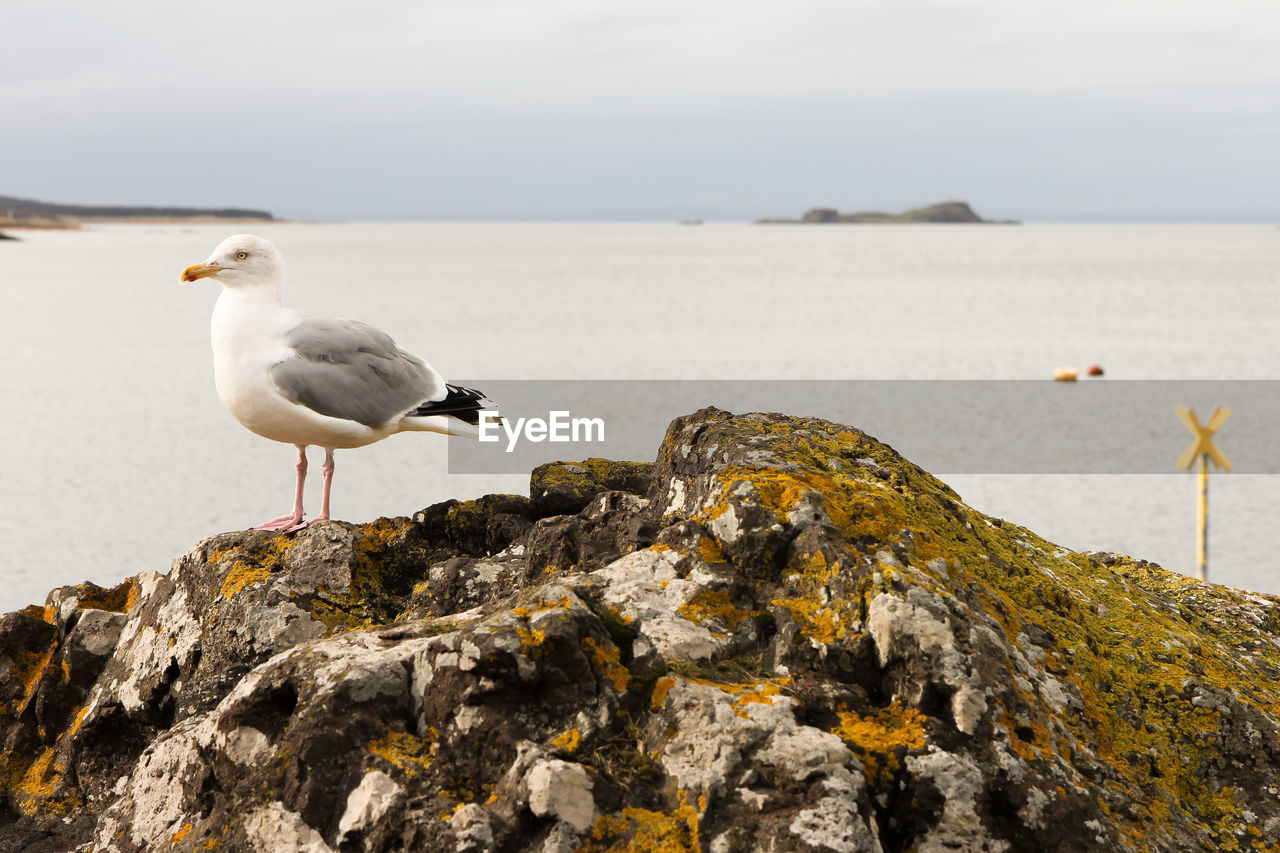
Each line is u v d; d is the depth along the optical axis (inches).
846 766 205.3
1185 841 232.2
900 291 7234.3
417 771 218.1
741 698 216.7
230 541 326.0
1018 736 223.0
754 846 197.9
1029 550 310.7
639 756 214.1
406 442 2265.0
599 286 7642.7
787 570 246.7
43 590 1486.2
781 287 7598.4
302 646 245.9
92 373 3371.1
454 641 227.0
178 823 245.4
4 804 311.6
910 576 235.1
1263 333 4655.5
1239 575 1603.1
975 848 209.0
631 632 236.2
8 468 2111.2
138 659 314.7
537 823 207.3
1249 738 256.1
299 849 219.8
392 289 7244.1
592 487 345.1
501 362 3604.8
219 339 353.1
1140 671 267.3
